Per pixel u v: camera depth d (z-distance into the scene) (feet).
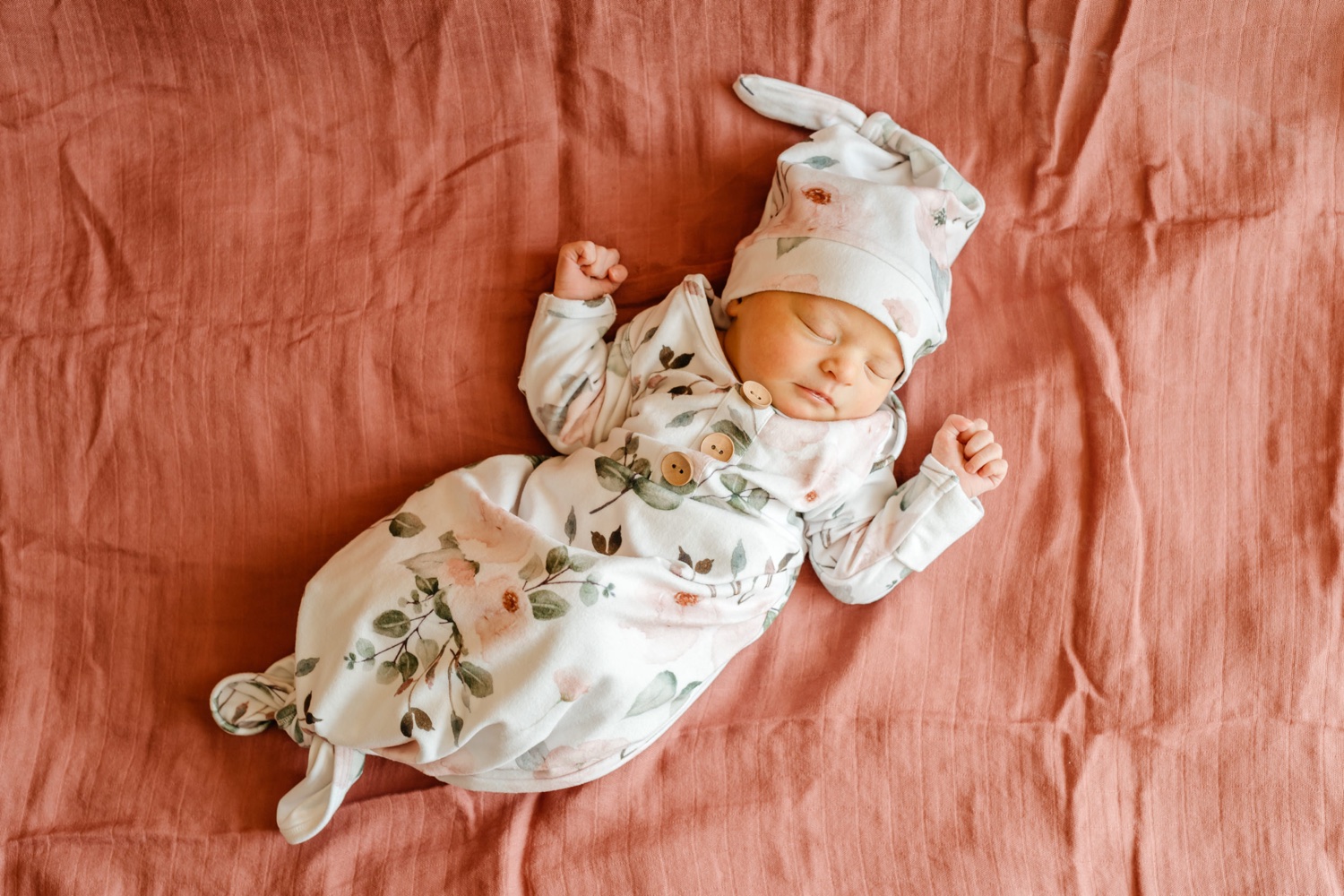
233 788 4.26
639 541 4.16
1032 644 4.88
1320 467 4.99
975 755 4.77
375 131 4.65
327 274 4.60
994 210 4.98
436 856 4.31
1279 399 4.99
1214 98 4.98
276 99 4.59
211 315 4.53
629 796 4.51
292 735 4.13
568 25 4.66
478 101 4.68
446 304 4.66
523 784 4.19
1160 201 4.98
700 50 4.76
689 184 4.84
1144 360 4.96
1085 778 4.78
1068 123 4.97
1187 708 4.87
